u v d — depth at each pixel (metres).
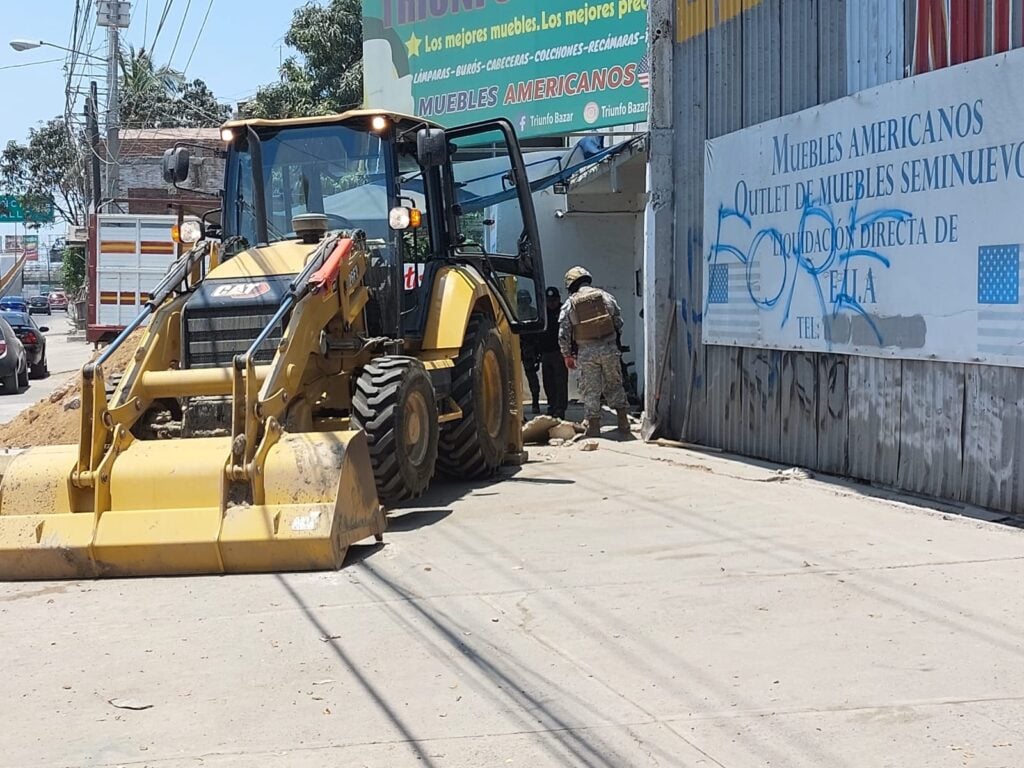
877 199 8.23
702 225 10.95
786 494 8.48
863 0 8.41
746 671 4.69
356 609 5.70
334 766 3.90
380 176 8.93
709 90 10.77
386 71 17.03
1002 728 4.04
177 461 6.56
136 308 21.80
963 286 7.38
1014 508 7.12
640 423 14.13
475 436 9.36
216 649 5.15
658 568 6.35
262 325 7.68
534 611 5.60
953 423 7.64
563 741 4.06
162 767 3.91
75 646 5.26
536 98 15.03
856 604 5.55
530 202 10.33
